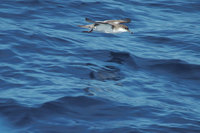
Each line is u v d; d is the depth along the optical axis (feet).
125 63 241.55
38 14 311.06
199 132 163.12
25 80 205.36
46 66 225.76
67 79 211.61
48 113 170.60
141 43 280.72
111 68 232.32
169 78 226.17
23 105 175.42
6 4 319.27
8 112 169.48
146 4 365.61
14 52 238.68
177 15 345.72
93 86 204.13
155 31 304.50
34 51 245.24
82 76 217.97
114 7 345.10
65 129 158.61
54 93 190.90
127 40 284.61
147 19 330.95
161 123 168.45
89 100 185.26
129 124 165.07
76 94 191.11
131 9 348.38
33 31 274.16
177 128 164.66
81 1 345.92
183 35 296.71
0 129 156.97
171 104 191.72
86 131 157.79
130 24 316.81
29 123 161.99
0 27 274.16
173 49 271.90
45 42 259.60
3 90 192.44
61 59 238.27
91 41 274.36
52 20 304.71
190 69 236.84
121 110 178.29
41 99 182.80
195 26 320.29
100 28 205.16
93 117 170.40
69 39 271.69
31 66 223.71
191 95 206.28
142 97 197.16
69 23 303.27
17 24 285.64
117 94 196.95
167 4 366.84
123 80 216.74
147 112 178.09
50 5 328.90
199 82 222.28
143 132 158.81
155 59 249.14
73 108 176.65
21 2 326.44
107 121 167.43
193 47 274.57
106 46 266.77
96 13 328.90
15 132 155.53
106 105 181.88
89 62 238.27
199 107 191.31
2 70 214.69
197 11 354.95
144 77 224.33
